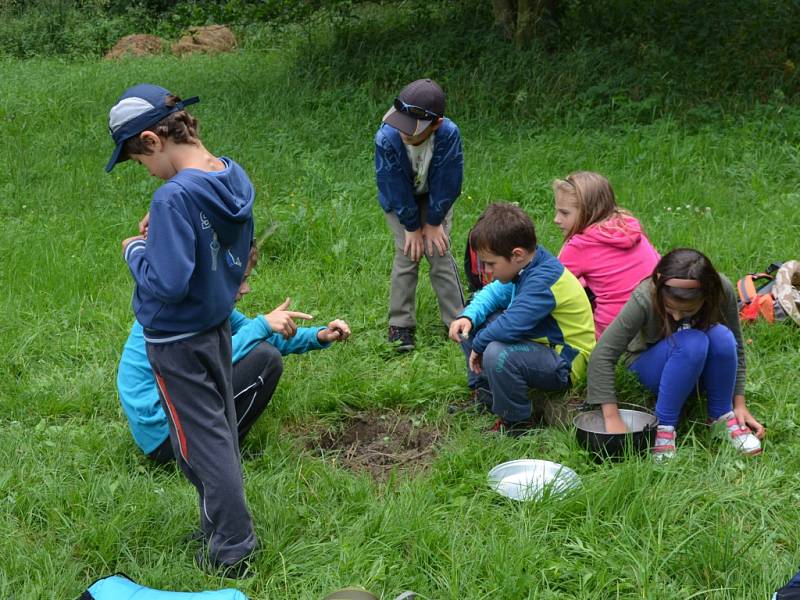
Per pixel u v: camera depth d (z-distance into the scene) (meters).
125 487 3.40
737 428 3.55
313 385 4.25
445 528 3.06
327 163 8.04
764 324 4.46
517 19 10.74
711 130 7.86
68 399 4.21
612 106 8.72
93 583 2.78
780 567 2.83
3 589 2.83
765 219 6.02
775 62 9.34
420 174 4.48
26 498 3.33
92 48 17.50
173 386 2.86
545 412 3.97
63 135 9.37
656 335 3.71
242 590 2.85
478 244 3.74
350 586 2.68
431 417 4.06
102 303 5.34
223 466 2.89
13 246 6.14
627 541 2.99
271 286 5.50
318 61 11.17
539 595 2.76
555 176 7.12
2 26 17.73
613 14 10.90
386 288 5.40
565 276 3.79
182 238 2.65
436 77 10.12
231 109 9.99
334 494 3.38
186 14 12.67
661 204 6.56
